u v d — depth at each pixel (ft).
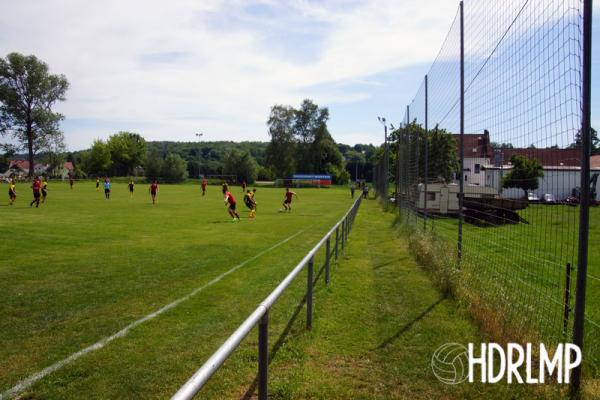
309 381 13.97
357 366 15.20
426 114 39.99
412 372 14.78
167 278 27.68
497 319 17.99
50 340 17.22
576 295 12.94
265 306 10.73
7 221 59.00
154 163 310.86
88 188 179.73
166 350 16.35
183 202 107.55
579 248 12.82
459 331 18.60
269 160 316.40
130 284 26.03
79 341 17.15
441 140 33.58
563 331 15.07
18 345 16.71
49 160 291.17
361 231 54.49
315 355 16.05
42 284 25.85
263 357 11.23
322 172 316.19
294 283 26.61
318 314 20.59
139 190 174.19
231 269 30.60
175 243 42.68
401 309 21.61
